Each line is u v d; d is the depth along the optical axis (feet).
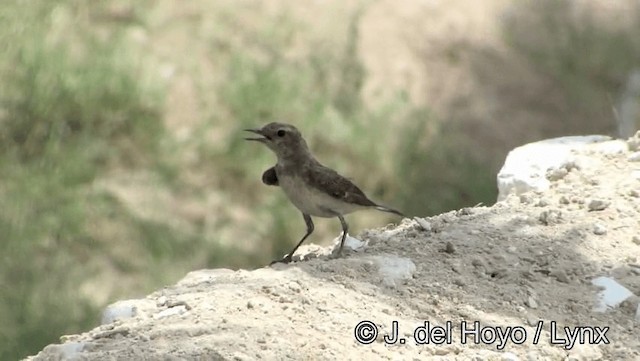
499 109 58.65
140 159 50.67
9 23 52.90
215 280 24.26
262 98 53.93
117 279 46.14
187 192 50.03
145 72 53.11
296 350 20.72
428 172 54.54
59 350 21.24
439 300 23.66
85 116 51.16
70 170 49.16
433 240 26.71
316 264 24.76
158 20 55.93
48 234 46.88
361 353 21.12
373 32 58.95
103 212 48.11
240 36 56.65
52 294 44.80
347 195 25.44
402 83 57.57
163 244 47.62
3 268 45.37
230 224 49.47
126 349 20.65
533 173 30.22
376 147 54.24
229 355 20.21
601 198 28.27
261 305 22.43
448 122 56.80
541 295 24.36
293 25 57.82
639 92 61.52
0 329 43.21
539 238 26.61
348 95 55.93
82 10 55.06
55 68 51.78
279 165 25.85
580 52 63.16
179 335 21.15
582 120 60.08
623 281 25.07
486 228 27.22
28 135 50.14
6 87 51.16
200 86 53.72
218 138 52.13
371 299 23.31
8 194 47.88
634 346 23.06
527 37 62.69
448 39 60.34
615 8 66.59
